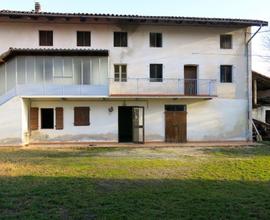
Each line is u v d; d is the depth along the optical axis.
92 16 22.34
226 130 24.78
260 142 24.12
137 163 13.84
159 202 7.70
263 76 27.97
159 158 15.62
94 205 7.46
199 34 24.61
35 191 8.68
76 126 23.52
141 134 23.81
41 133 23.16
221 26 24.66
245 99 25.09
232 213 6.96
